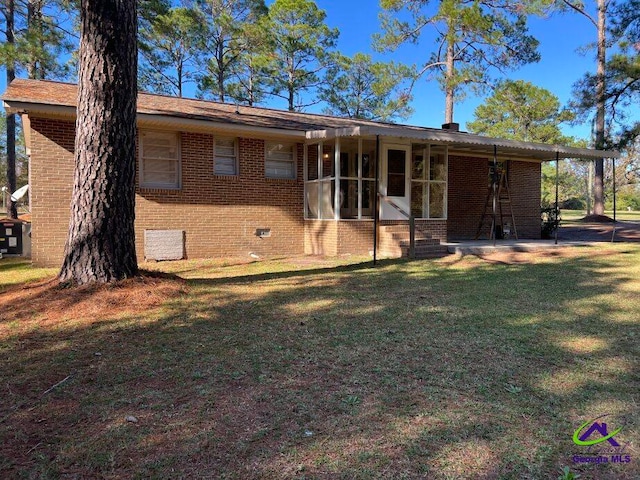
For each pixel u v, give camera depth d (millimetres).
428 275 8000
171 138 10625
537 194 16484
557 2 21172
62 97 9453
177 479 2148
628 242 13445
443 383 3252
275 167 11883
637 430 2596
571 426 2643
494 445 2434
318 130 11086
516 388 3154
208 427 2635
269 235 11766
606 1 21328
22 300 5387
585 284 7047
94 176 5703
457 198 14914
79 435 2555
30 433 2578
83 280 5715
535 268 8758
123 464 2273
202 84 28125
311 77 30078
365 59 29906
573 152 12656
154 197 10336
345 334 4426
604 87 16797
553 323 4809
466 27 20281
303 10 27797
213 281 7324
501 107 29141
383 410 2838
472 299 5996
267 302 5773
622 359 3723
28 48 15406
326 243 11508
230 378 3354
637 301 5820
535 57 20875
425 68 23906
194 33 25750
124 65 5762
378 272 8406
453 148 13555
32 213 9211
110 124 5723
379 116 28703
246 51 27391
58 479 2158
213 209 11016
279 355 3834
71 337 4305
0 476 2170
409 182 12156
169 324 4715
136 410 2852
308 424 2666
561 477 2166
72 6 16891
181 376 3393
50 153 9273
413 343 4148
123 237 5949
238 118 11242
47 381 3309
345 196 12227
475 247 11219
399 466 2244
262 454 2350
